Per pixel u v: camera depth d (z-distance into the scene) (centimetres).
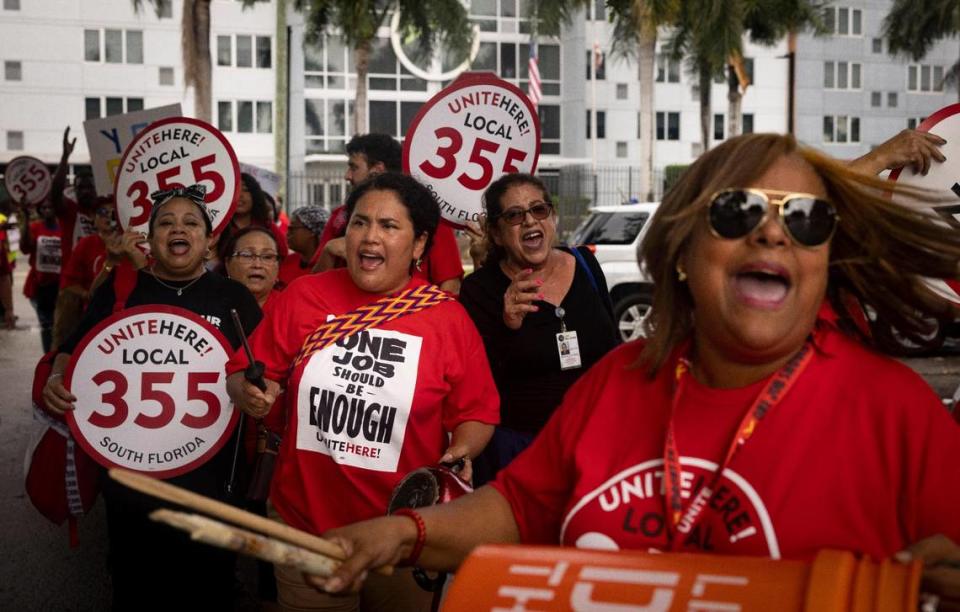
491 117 626
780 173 192
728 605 162
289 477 378
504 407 466
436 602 377
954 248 196
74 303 877
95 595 585
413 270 402
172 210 473
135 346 459
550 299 470
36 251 1364
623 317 1489
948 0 4003
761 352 187
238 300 478
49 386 459
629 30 3272
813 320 189
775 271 186
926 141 382
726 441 189
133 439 454
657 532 192
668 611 164
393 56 5316
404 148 623
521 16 5459
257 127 5188
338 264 591
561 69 5525
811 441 183
